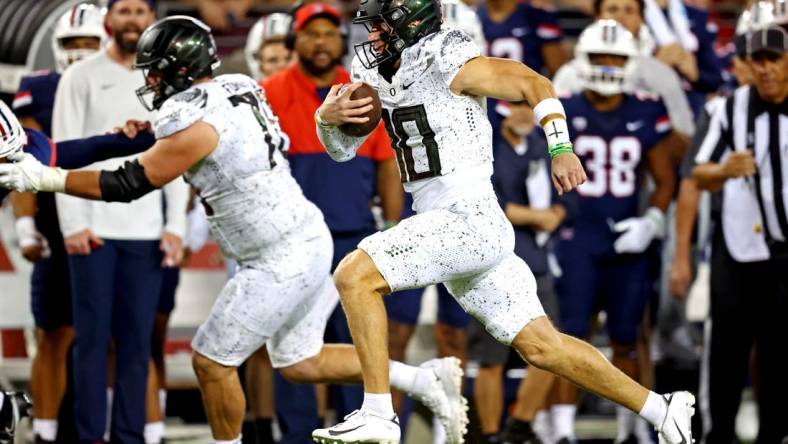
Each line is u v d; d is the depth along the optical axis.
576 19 29.91
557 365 15.96
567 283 23.27
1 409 16.47
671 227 25.34
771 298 21.20
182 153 16.38
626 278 23.41
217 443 17.95
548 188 22.84
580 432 25.09
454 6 23.27
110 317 21.05
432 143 15.57
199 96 16.70
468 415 22.34
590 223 23.30
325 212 21.50
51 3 24.41
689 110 25.19
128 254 21.09
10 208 24.67
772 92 20.72
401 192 22.23
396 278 15.44
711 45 27.36
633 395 16.11
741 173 20.84
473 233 15.49
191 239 23.16
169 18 17.17
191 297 25.38
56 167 16.89
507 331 15.93
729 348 21.58
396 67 15.69
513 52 27.20
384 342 15.46
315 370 18.05
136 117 20.92
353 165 21.61
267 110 17.48
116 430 21.09
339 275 15.48
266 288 17.30
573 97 23.59
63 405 22.34
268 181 17.19
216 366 17.52
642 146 23.53
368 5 15.54
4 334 24.88
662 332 25.59
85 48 22.41
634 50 23.14
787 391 21.16
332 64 21.50
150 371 22.17
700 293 26.73
